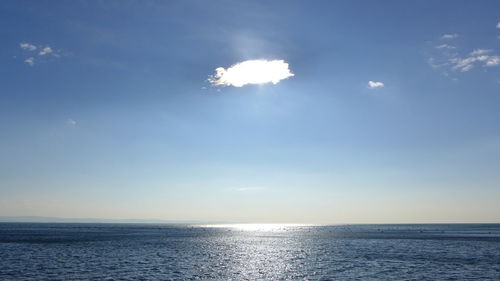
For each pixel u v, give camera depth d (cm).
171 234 16212
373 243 10181
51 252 7025
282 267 5231
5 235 13275
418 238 12850
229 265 5416
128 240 10975
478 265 5356
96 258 6119
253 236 14750
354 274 4647
